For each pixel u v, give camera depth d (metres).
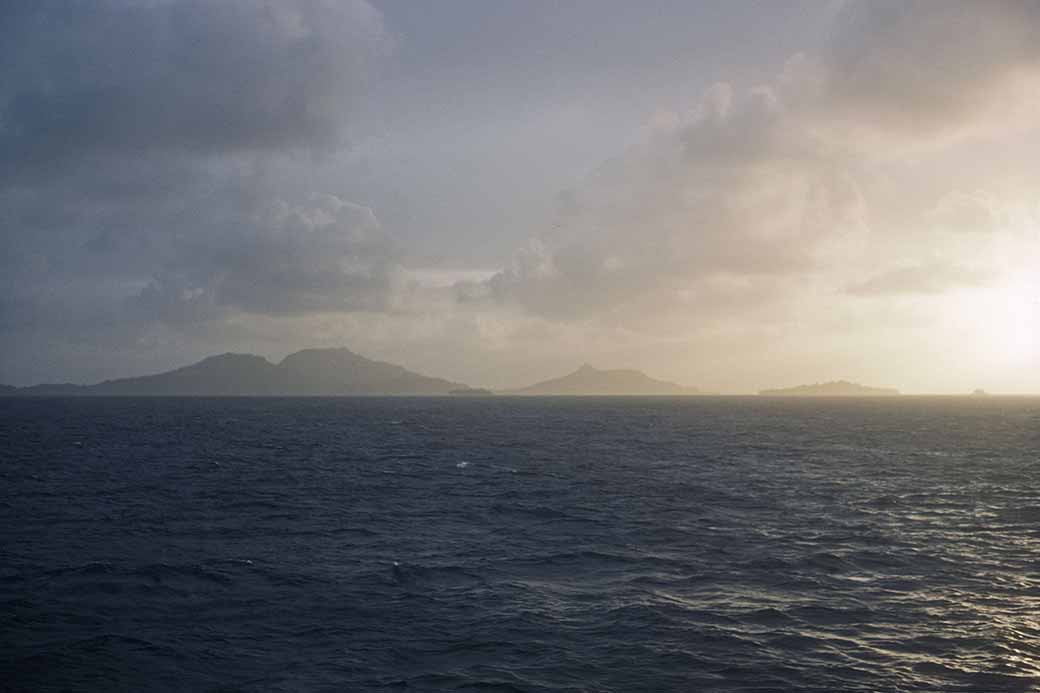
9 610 23.16
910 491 51.94
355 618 22.67
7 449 86.00
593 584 26.73
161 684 17.84
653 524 38.50
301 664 19.03
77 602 24.09
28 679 18.06
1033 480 58.81
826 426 149.00
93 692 17.39
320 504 45.50
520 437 113.56
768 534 35.88
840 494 50.22
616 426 147.88
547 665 18.97
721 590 25.92
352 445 96.31
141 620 22.39
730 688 17.59
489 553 31.73
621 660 19.31
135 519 39.78
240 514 41.59
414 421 170.62
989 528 37.66
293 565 29.36
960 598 24.98
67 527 37.34
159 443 97.38
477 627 21.81
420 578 27.47
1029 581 27.23
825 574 28.16
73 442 98.00
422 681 17.97
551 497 48.62
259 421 166.00
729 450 88.00
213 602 24.27
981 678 18.22
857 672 18.53
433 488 53.19
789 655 19.67
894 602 24.48
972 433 125.06
